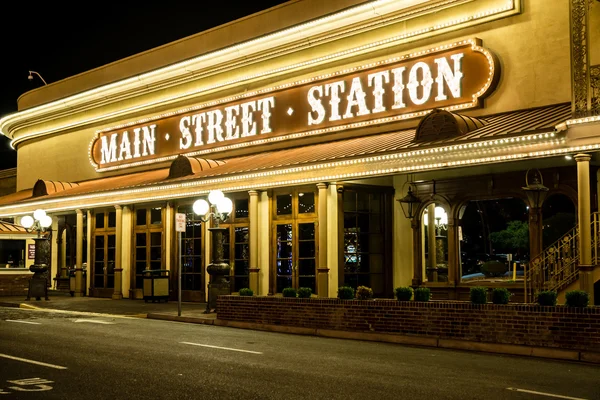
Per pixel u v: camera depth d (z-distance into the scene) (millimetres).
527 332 12805
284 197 22500
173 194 24750
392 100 21547
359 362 11320
